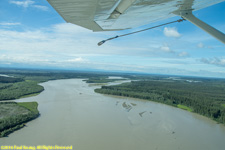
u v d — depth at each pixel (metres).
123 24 4.74
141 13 3.97
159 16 4.48
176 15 4.50
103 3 2.96
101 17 3.82
